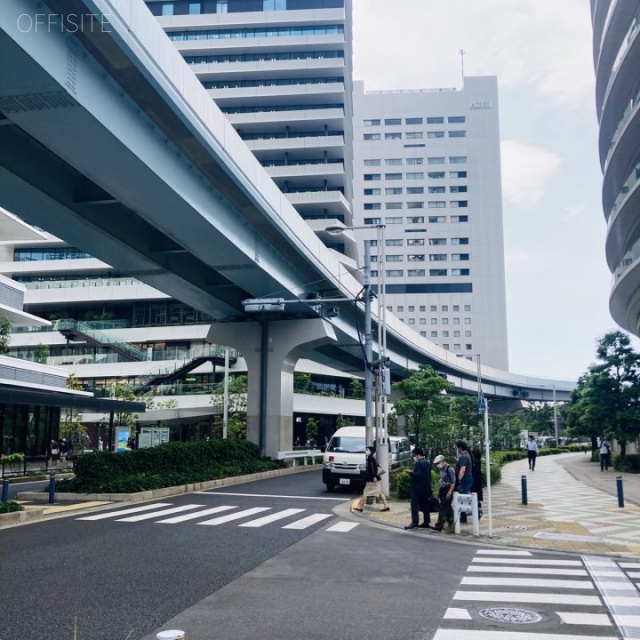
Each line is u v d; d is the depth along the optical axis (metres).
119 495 18.84
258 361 34.81
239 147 19.89
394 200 118.00
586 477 30.25
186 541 12.01
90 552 10.84
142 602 7.66
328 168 63.94
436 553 11.23
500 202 117.56
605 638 6.39
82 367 61.09
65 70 12.70
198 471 24.89
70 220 19.69
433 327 114.56
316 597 7.98
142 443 35.38
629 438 34.34
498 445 52.00
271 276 27.12
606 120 37.41
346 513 16.70
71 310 68.56
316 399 59.84
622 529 14.12
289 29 67.44
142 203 18.67
